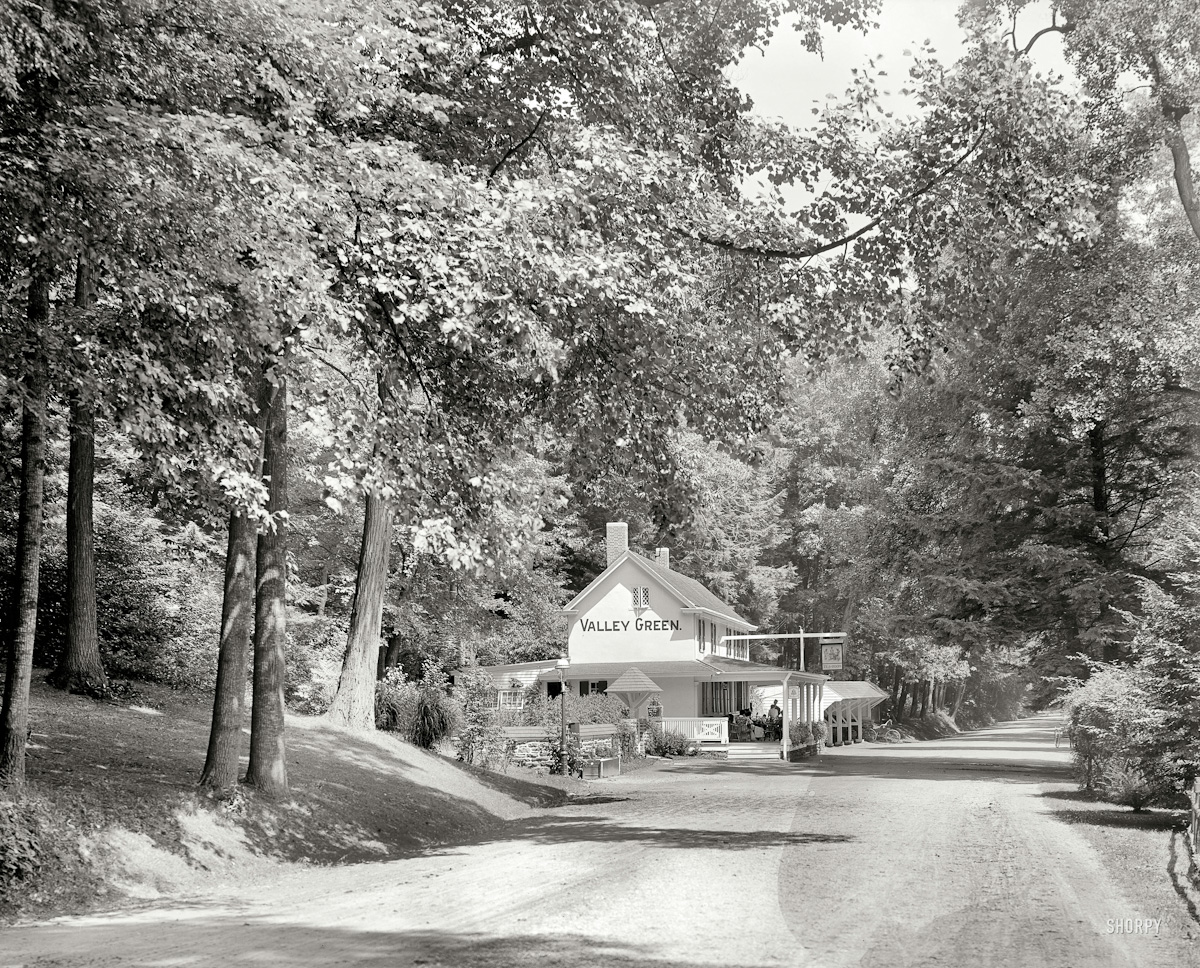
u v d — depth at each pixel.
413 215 13.76
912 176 17.75
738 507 71.38
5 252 12.55
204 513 17.70
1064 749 58.50
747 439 19.69
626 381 17.30
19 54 10.95
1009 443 39.62
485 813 22.62
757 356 19.47
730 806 23.80
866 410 43.91
